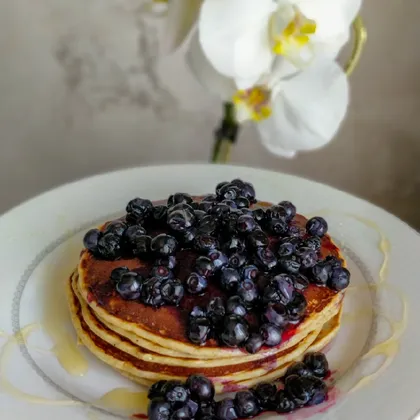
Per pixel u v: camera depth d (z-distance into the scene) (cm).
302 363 32
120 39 53
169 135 57
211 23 34
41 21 52
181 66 54
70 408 32
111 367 34
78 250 40
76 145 58
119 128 57
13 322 36
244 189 37
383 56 52
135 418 31
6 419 31
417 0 50
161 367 32
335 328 35
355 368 33
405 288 37
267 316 31
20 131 57
